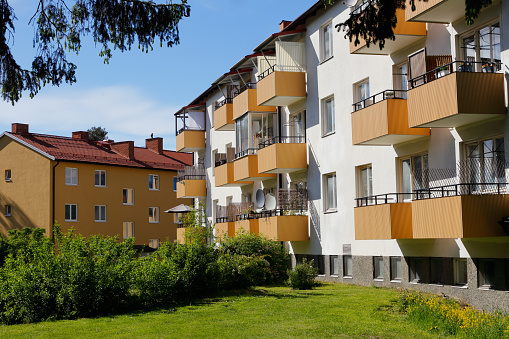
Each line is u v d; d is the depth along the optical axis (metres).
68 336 13.27
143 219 52.22
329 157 24.42
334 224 24.00
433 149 18.16
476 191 16.22
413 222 17.00
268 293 19.86
